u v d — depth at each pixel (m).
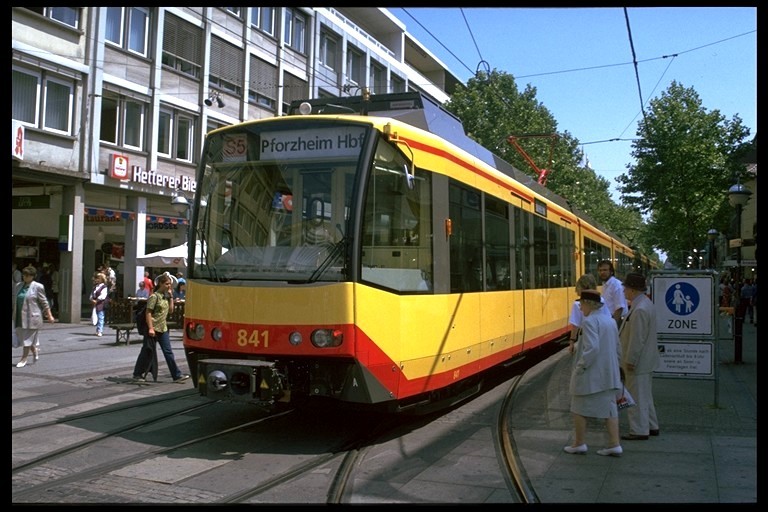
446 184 8.01
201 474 5.81
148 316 10.47
